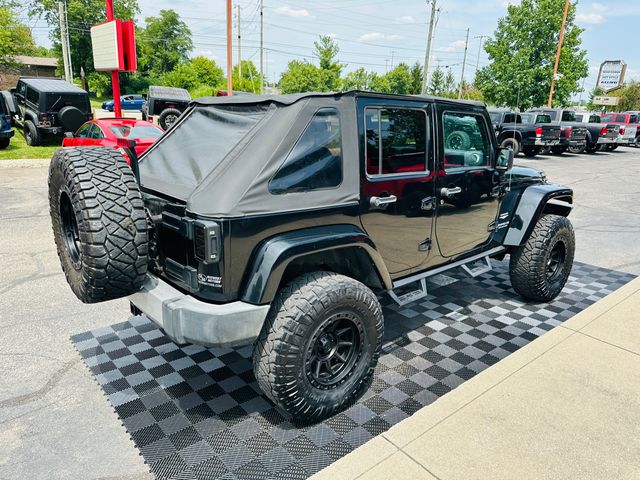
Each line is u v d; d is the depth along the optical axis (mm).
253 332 2459
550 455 2330
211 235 2328
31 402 2934
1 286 4828
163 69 91188
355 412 2883
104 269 2473
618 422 2588
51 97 15516
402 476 2186
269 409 2896
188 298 2523
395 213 3129
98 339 3746
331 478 2170
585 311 4023
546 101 27703
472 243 3957
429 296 4809
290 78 70375
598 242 7141
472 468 2238
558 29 23031
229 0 19375
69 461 2447
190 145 3107
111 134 9211
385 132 3045
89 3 65875
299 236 2570
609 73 60562
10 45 34594
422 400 3023
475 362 3512
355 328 2789
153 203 2719
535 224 4309
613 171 16188
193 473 2363
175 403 2945
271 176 2502
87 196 2459
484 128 3869
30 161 13305
